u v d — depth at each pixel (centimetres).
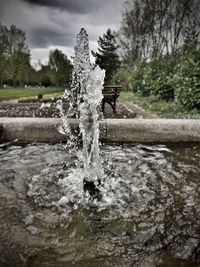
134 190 295
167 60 1524
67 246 204
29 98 1770
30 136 479
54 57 4412
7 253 195
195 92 774
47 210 254
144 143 474
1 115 868
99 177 315
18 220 237
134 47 2959
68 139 475
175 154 417
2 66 3394
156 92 1202
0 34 3516
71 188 298
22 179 322
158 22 2194
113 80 3088
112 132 473
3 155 412
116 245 206
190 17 1800
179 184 309
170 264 186
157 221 237
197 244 206
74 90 585
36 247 203
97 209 257
